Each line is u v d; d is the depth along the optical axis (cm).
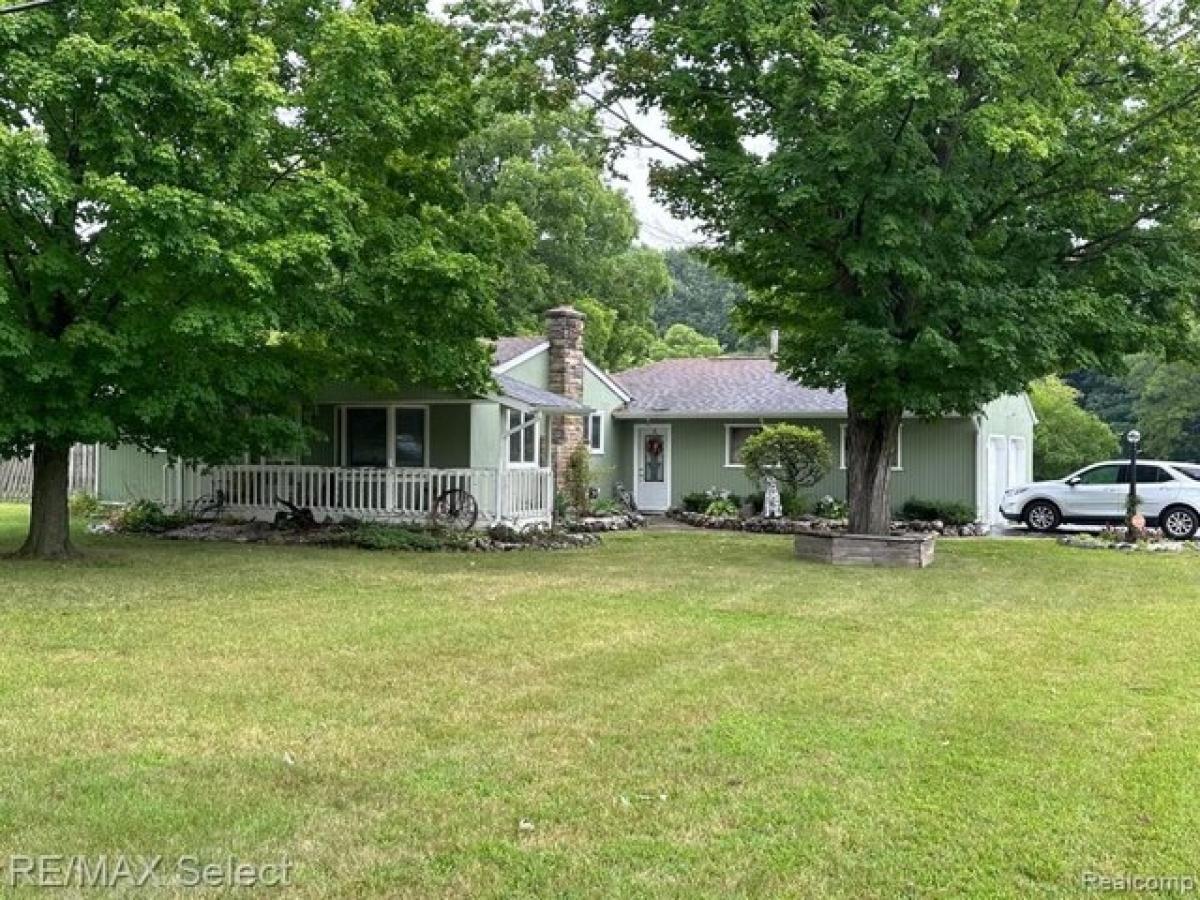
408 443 1859
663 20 1401
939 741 529
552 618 895
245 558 1341
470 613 917
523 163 3778
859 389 1381
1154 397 4334
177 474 1861
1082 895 354
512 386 1959
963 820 420
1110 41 1355
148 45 1063
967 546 1755
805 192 1212
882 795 447
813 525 2066
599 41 1505
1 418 1105
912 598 1066
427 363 1454
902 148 1223
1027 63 1217
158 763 473
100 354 1109
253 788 443
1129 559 1529
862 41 1361
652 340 4109
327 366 1456
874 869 372
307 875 359
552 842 391
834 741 526
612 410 2539
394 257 1309
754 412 2412
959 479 2270
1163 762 497
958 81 1286
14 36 1027
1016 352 1262
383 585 1105
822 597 1063
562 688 634
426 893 348
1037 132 1187
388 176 1442
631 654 742
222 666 680
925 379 1327
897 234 1202
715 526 2181
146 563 1262
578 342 2277
